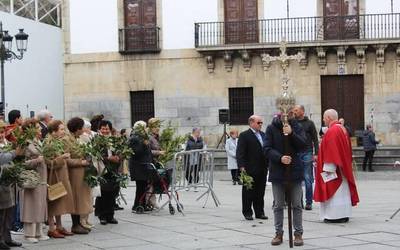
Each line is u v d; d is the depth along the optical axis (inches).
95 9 1259.8
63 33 1268.5
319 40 1171.3
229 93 1221.7
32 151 416.5
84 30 1262.3
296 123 398.6
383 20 1178.6
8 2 1273.4
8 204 393.1
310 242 399.9
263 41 1207.6
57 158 437.1
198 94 1226.6
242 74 1214.9
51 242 421.7
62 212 438.0
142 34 1242.0
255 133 501.0
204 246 393.7
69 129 471.8
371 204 602.2
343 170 483.5
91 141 464.8
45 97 1348.4
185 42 1231.5
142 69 1243.2
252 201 512.4
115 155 488.1
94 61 1258.0
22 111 1268.5
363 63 1185.4
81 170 452.1
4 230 400.2
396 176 956.6
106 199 492.7
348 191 486.3
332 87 1200.8
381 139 1184.8
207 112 1224.2
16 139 403.2
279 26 1208.8
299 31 1202.6
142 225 487.2
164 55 1236.5
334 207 482.0
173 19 1236.5
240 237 424.2
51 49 1371.8
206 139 1224.2
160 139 573.3
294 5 1205.1
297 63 1198.3
